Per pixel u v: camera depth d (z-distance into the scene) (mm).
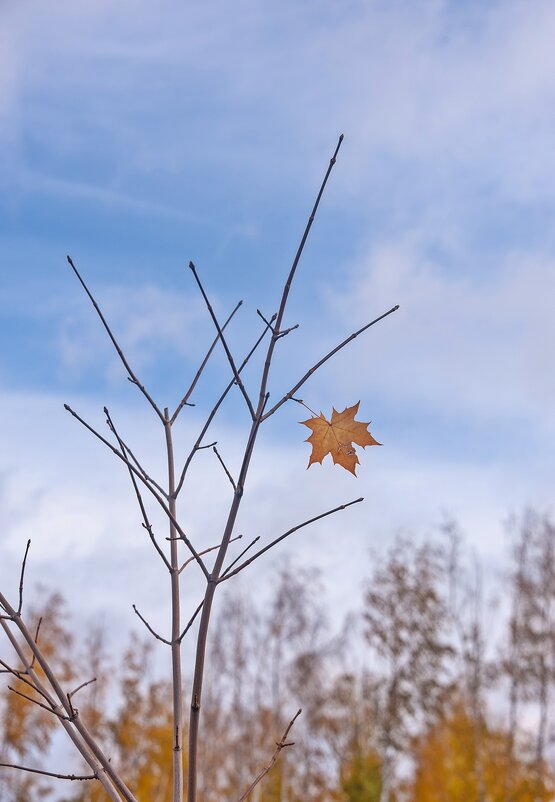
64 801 20312
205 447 2521
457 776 27891
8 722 21797
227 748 27375
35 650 2221
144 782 23969
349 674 28906
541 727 24953
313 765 27750
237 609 28406
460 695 28766
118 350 2621
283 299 2320
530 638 25422
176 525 2211
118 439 2459
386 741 26719
